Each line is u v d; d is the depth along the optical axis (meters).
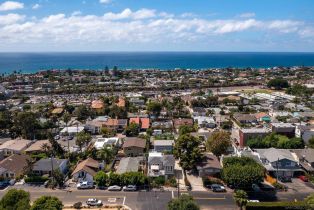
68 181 68.75
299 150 77.56
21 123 100.19
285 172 68.75
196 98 154.75
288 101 152.50
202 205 57.34
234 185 61.66
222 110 133.38
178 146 72.44
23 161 75.94
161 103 138.38
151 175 68.19
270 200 59.00
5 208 48.03
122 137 99.88
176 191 63.31
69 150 85.69
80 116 125.81
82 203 58.31
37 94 190.62
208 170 68.69
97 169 72.25
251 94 171.88
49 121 111.62
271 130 93.94
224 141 77.12
